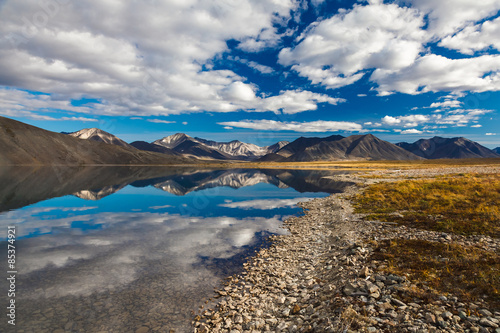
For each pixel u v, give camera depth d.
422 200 25.25
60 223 25.53
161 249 17.91
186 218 28.58
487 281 8.69
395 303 8.23
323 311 8.58
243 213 31.58
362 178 71.44
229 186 67.50
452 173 58.41
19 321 9.23
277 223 26.11
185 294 11.56
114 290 11.83
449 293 8.40
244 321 9.21
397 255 12.15
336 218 24.11
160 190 56.41
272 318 9.12
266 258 16.12
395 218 20.06
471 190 27.53
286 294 10.99
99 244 18.94
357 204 29.36
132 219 27.84
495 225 15.30
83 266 14.71
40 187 55.06
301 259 15.32
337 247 15.61
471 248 12.03
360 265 11.62
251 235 21.66
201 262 15.53
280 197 46.75
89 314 9.82
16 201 38.38
